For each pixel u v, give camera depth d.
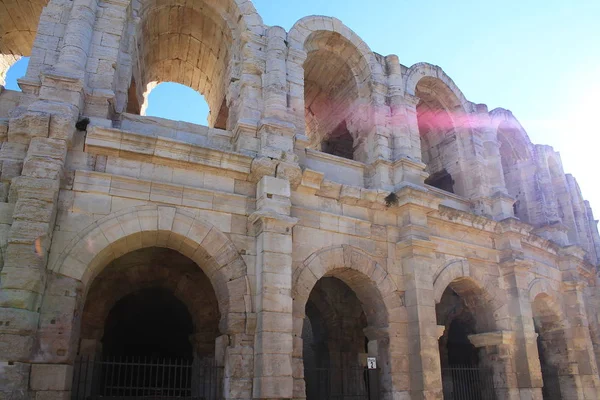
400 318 20.17
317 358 26.69
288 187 18.69
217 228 17.56
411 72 25.94
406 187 21.20
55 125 15.88
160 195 17.06
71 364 14.60
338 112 26.98
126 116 18.53
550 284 27.81
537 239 27.14
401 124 23.62
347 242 20.16
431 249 21.23
